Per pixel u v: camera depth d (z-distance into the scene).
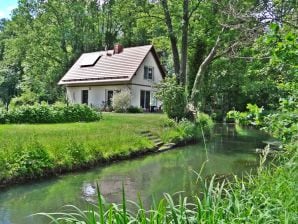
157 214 3.18
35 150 11.16
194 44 27.56
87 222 3.17
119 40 49.84
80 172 11.95
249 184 5.09
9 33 59.09
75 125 18.80
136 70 32.28
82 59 38.25
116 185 10.34
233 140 21.47
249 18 7.89
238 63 26.72
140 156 15.30
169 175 11.73
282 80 6.75
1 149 10.70
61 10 45.69
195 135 20.53
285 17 6.56
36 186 10.02
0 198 8.86
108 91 33.88
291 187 4.11
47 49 44.50
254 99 31.33
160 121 22.00
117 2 28.28
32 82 43.41
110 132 16.61
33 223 7.21
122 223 3.04
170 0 25.23
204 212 3.29
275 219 3.37
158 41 29.22
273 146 15.84
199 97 25.27
